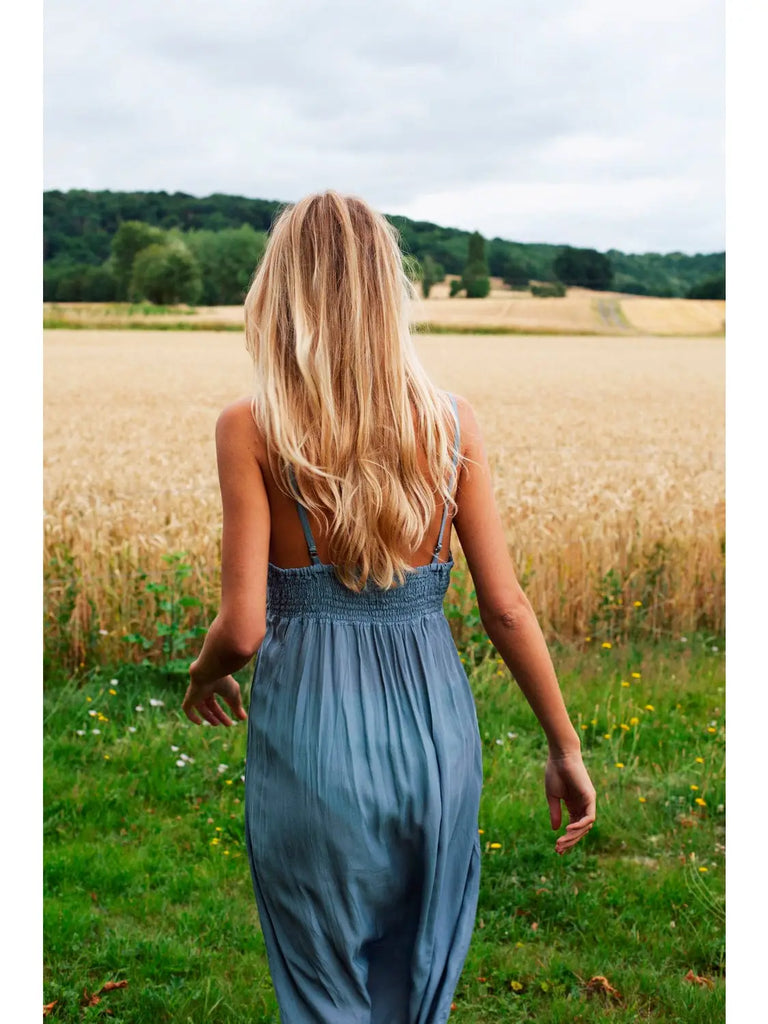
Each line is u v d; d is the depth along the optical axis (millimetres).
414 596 1680
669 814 3621
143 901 3045
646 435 12148
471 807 1714
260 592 1596
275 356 1622
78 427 12375
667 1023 2488
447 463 1662
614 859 3324
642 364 22953
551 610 6199
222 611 1601
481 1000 2582
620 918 2928
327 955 1617
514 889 3098
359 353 1603
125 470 8906
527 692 1761
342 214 1660
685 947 2791
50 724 4508
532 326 34062
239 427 1621
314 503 1594
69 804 3729
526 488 8062
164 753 4176
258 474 1614
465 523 1724
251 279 1720
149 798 3846
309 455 1582
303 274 1628
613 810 3621
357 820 1589
